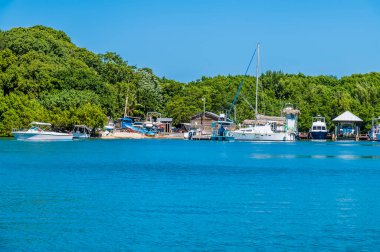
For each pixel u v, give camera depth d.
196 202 48.75
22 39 191.88
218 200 49.94
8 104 157.25
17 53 189.62
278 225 39.84
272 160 100.06
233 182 63.38
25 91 169.50
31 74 172.88
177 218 41.81
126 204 47.31
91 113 167.88
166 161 94.50
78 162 87.69
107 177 66.75
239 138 185.50
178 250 33.50
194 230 38.06
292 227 39.31
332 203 49.16
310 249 33.88
